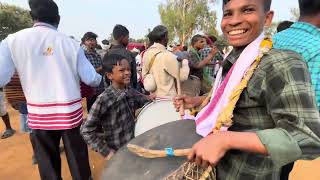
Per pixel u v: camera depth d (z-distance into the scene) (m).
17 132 7.02
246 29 1.58
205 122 1.68
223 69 1.76
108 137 3.49
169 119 3.20
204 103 1.94
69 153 3.66
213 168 1.52
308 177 3.98
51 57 3.44
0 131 7.21
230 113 1.47
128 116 3.53
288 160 1.29
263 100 1.47
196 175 1.48
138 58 10.05
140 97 3.77
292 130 1.32
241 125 1.55
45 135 3.60
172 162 1.70
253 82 1.47
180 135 1.82
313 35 2.41
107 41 9.62
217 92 1.63
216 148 1.31
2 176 4.94
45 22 3.48
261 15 1.59
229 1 1.60
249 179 1.55
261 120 1.50
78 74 3.60
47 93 3.47
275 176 1.61
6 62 3.35
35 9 3.44
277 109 1.40
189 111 2.33
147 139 1.87
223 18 1.66
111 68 3.43
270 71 1.44
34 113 3.52
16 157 5.64
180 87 4.53
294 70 1.40
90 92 3.98
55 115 3.51
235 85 1.51
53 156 3.72
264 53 1.48
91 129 3.34
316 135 1.31
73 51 3.51
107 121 3.45
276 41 2.58
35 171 5.07
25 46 3.37
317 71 2.26
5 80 3.38
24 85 3.50
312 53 2.31
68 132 3.60
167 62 4.37
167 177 1.55
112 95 3.42
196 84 5.28
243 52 1.57
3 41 3.39
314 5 2.43
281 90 1.39
